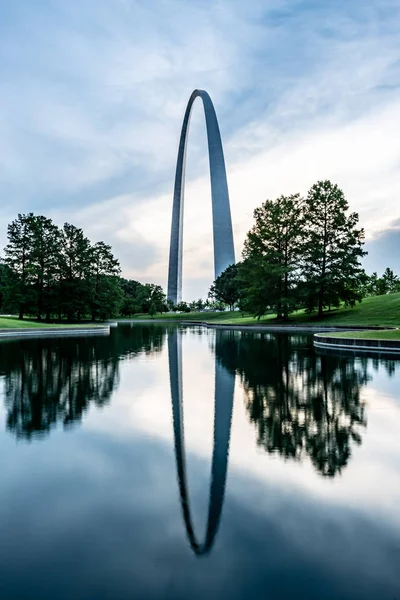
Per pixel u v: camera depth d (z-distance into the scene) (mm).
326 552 3186
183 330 39906
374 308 41406
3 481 4551
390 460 5035
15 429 6480
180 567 3031
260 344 21828
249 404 8016
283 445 5617
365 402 8094
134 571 3008
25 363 14281
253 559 3129
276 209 43438
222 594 2756
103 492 4258
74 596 2750
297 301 43312
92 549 3275
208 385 10008
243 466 4898
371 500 4016
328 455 5215
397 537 3385
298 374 11555
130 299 92500
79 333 33594
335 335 20531
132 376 11438
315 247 43000
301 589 2779
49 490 4320
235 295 77625
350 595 2732
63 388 9758
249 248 46781
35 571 3021
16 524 3658
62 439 5980
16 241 52562
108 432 6305
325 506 3893
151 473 4734
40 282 54719
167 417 7129
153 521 3684
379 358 15234
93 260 59781
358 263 42250
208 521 3637
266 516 3729
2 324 34000
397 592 2762
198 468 4855
